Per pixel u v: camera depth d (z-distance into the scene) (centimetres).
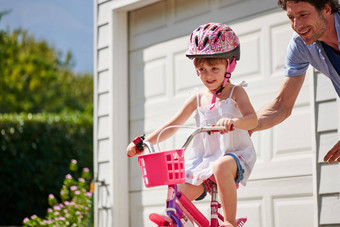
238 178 347
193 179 353
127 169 642
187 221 341
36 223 748
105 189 645
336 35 345
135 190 631
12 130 1049
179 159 317
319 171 456
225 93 371
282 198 496
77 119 1141
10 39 1739
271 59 521
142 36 645
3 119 1049
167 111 608
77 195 745
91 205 675
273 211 501
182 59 599
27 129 1064
